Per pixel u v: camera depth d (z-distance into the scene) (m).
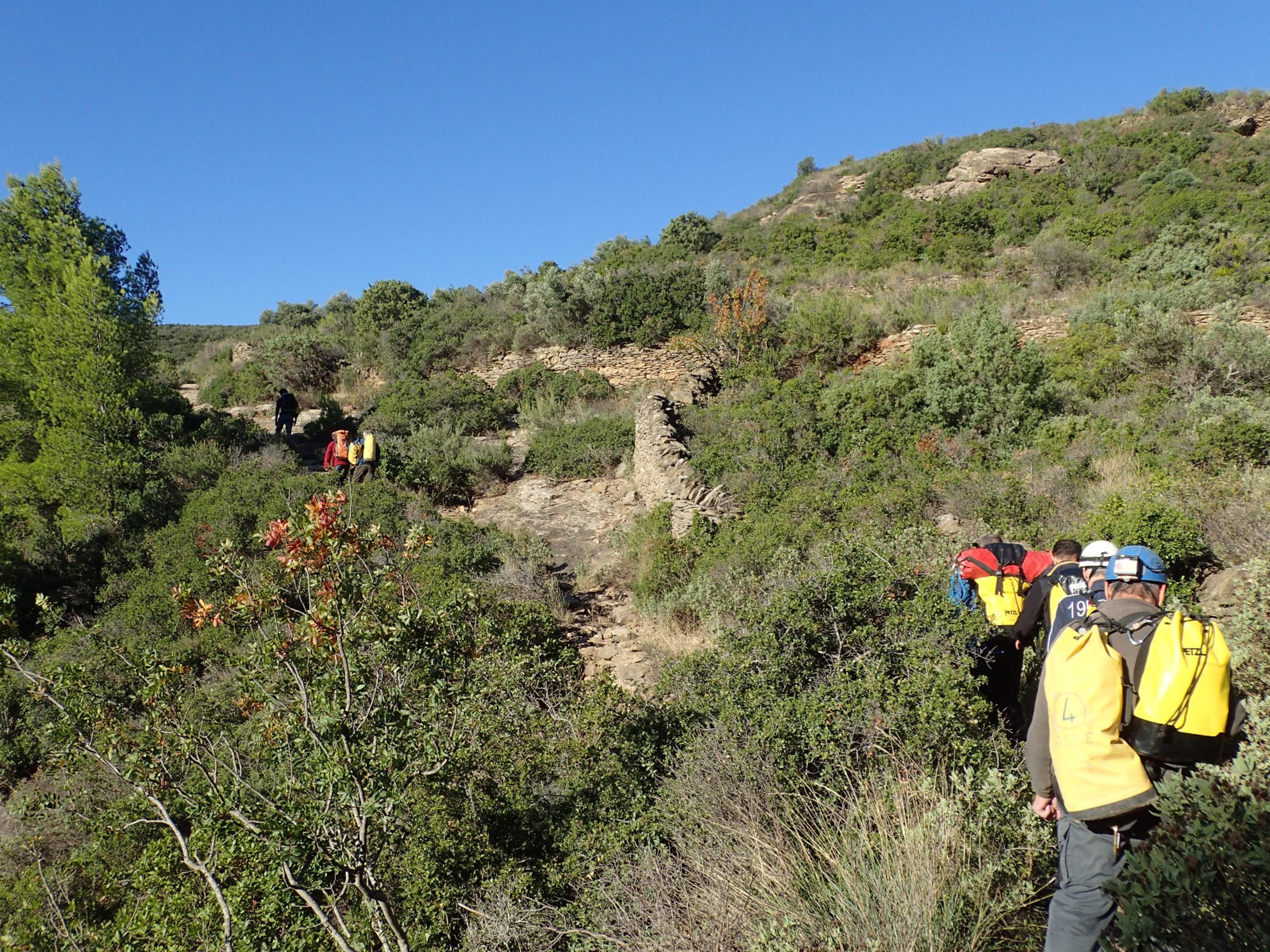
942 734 3.78
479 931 3.71
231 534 11.30
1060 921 2.46
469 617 6.73
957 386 12.86
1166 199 25.45
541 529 12.57
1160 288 18.41
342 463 13.36
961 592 4.66
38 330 15.65
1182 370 12.43
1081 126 37.69
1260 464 8.82
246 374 25.58
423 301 30.53
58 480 14.04
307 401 24.05
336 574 3.56
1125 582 2.67
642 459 13.80
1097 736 2.39
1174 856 2.09
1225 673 2.34
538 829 4.55
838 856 3.30
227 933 3.13
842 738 4.05
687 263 26.17
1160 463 9.36
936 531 7.19
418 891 3.90
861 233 29.42
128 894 5.10
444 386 20.08
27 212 17.48
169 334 54.66
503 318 24.39
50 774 5.92
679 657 6.95
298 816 3.14
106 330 16.25
